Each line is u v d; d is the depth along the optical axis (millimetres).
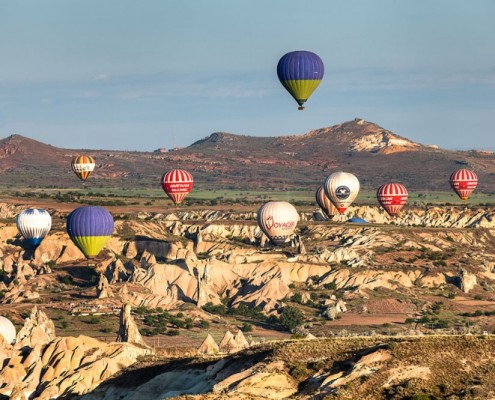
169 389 153500
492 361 130875
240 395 130875
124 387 159625
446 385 127500
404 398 126000
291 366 137000
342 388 129000
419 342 135250
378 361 132625
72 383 163625
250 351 147000
